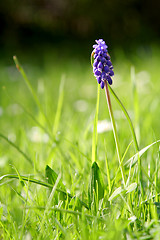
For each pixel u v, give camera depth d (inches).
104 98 36.9
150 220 16.9
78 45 97.2
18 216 17.9
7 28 101.3
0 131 29.0
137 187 17.6
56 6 103.4
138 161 17.3
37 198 17.9
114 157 20.9
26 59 85.3
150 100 33.5
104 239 15.4
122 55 76.1
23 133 24.6
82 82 54.3
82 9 103.5
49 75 62.6
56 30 103.4
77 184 19.5
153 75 49.1
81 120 30.3
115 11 103.6
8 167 21.5
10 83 56.4
